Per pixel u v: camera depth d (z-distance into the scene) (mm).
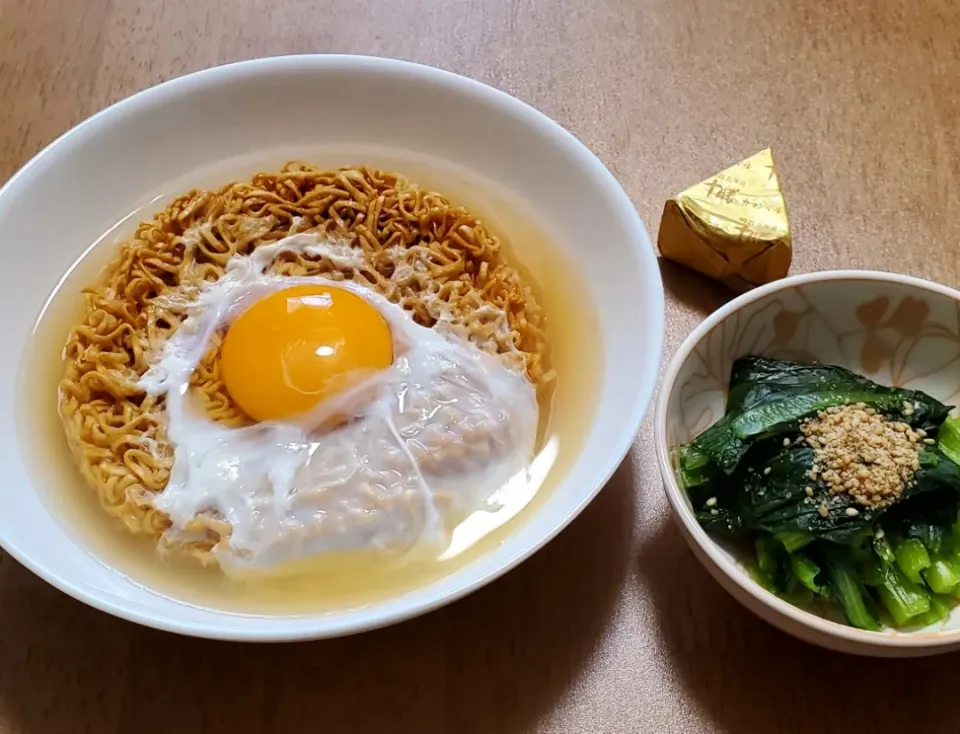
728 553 179
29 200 213
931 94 269
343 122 240
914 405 185
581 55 277
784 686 171
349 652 172
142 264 217
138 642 172
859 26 285
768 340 201
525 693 169
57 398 208
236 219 225
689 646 175
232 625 148
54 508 188
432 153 240
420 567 189
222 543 185
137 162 229
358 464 192
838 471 173
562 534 187
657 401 178
